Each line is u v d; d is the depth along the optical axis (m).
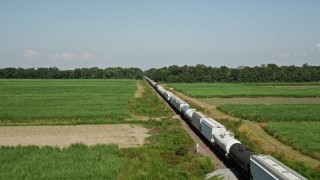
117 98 100.81
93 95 112.44
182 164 33.69
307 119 61.06
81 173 29.59
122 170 30.88
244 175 29.52
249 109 73.50
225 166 34.16
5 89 141.88
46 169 30.86
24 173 29.55
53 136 49.38
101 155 35.50
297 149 39.78
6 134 50.66
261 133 50.38
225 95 112.75
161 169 31.64
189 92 127.69
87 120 62.16
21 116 61.56
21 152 37.06
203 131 44.09
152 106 84.31
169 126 55.56
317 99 105.38
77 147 39.22
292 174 21.73
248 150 31.06
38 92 126.44
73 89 143.12
